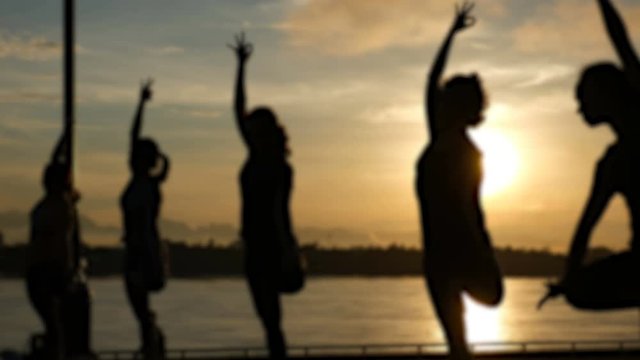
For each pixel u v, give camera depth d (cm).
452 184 743
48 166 1084
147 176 1082
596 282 661
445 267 743
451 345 751
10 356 1160
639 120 676
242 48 927
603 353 1249
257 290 898
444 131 752
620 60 684
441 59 757
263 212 890
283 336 902
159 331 1099
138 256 1070
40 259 1074
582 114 698
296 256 896
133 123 1093
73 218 1098
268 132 893
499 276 745
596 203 678
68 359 1248
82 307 1273
